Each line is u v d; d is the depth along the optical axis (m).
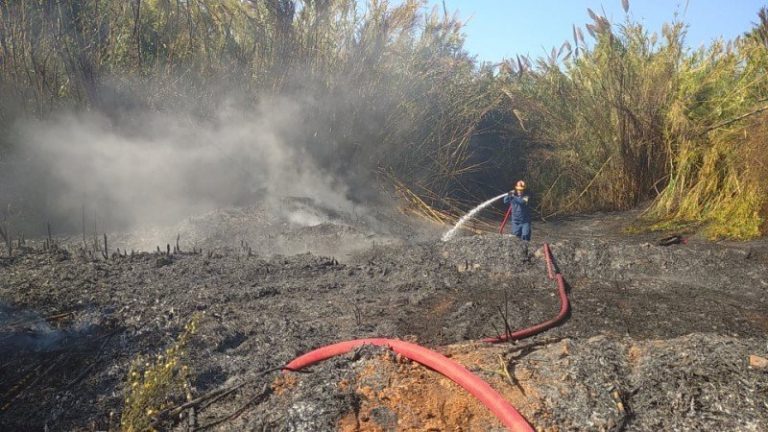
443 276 7.12
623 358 4.20
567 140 16.02
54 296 5.68
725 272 7.55
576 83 16.28
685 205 13.14
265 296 6.26
